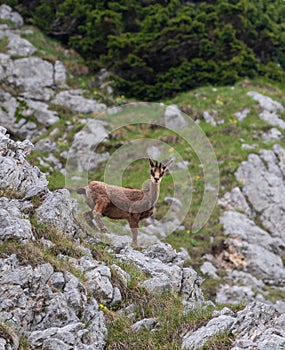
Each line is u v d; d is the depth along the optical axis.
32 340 35.56
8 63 125.44
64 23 138.88
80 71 131.00
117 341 39.28
